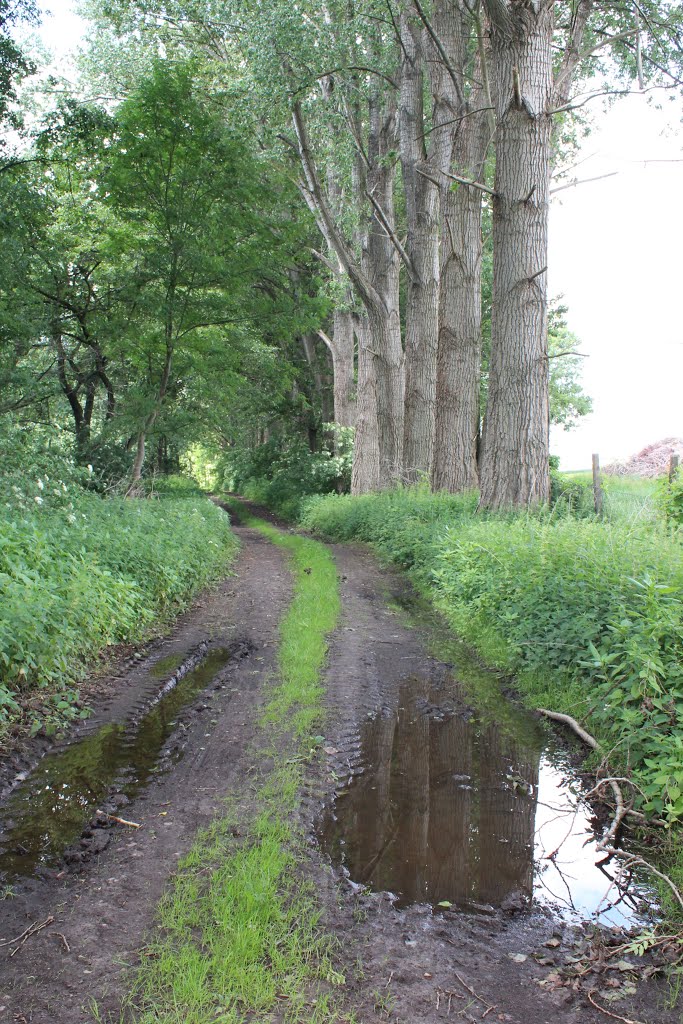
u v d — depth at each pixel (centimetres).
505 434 1170
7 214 1535
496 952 325
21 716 565
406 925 340
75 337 2086
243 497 4369
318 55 1595
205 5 1920
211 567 1259
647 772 456
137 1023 269
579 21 1341
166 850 396
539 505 1152
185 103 1609
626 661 509
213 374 1972
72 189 1888
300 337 3422
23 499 1025
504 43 1112
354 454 2595
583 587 684
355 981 299
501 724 612
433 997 292
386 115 2117
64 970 299
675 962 319
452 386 1628
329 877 375
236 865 376
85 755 527
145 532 1086
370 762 527
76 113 1586
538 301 1148
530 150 1120
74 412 2297
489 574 905
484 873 390
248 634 902
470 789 490
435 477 1669
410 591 1208
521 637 748
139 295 1748
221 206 1684
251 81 1683
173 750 538
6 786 476
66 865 383
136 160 1611
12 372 1758
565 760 539
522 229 1134
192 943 316
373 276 2261
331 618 970
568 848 420
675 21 1345
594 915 357
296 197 2098
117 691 666
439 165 1669
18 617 568
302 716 604
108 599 747
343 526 1997
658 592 544
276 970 301
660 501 1069
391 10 1573
